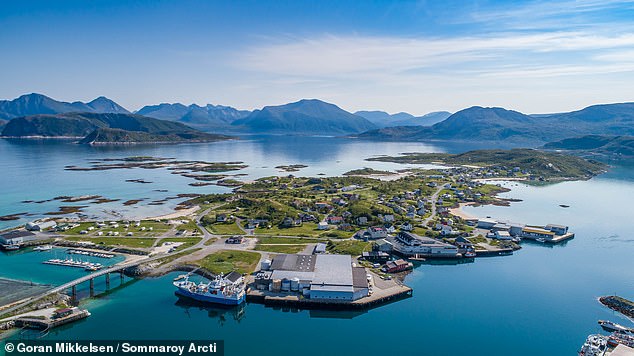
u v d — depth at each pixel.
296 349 95.56
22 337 98.12
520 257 159.75
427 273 142.00
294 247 160.75
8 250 156.38
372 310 115.06
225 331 103.38
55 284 126.69
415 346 97.19
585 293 126.12
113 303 116.38
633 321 109.31
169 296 121.31
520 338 100.69
